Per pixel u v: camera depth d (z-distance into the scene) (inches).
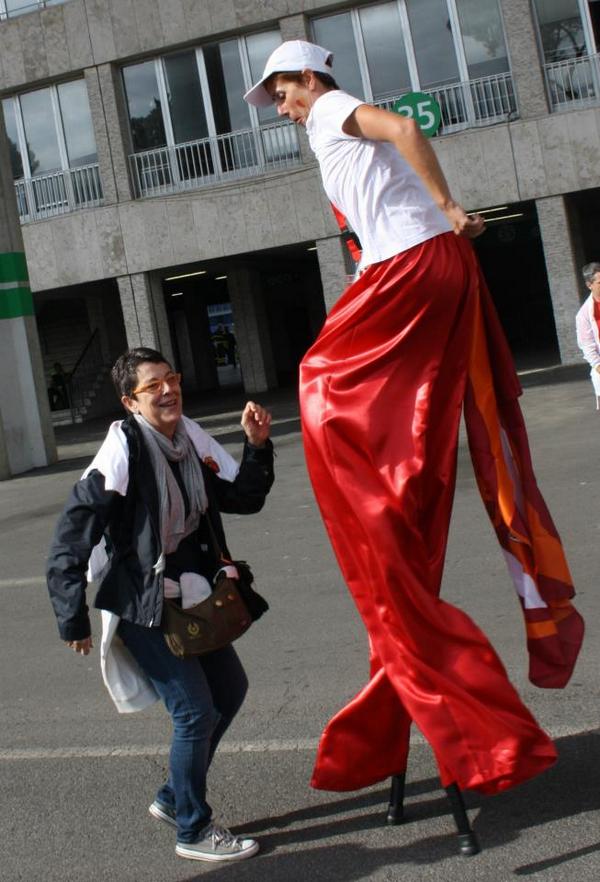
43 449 796.6
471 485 432.1
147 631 151.3
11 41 1048.8
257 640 261.7
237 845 155.2
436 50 952.3
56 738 215.2
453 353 143.6
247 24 981.2
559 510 360.8
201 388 1491.1
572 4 914.1
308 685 222.8
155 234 1020.5
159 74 1026.7
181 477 153.7
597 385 448.1
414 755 180.4
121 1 1011.3
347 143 141.6
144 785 185.8
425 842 150.2
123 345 1368.1
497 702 136.2
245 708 214.7
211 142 1021.2
